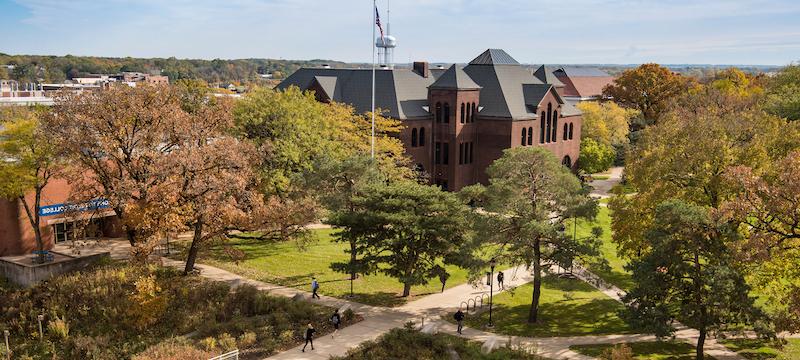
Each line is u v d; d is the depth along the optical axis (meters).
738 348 34.22
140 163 43.19
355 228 40.28
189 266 44.81
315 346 33.41
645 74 116.69
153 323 37.09
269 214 44.59
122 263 47.09
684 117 65.06
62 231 55.50
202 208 40.59
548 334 36.41
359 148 62.75
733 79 131.62
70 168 46.16
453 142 73.94
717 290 29.55
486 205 40.56
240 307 38.81
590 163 87.69
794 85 88.00
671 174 39.47
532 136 76.56
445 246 39.62
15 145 43.81
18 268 45.62
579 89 151.88
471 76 78.75
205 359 31.25
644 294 32.12
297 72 88.56
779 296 35.47
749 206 30.36
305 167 53.50
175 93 48.09
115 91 43.25
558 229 37.34
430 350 32.75
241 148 44.75
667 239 32.06
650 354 33.19
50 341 36.56
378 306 40.69
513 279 45.38
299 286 44.28
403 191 39.53
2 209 49.31
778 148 40.47
